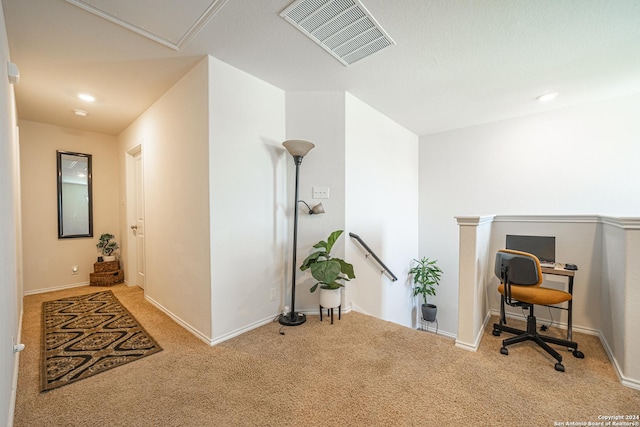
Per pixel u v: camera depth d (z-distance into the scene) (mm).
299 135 2844
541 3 1649
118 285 4082
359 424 1378
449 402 1539
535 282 2078
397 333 2400
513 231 2955
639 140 2855
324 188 2846
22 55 2139
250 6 1669
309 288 2859
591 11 1707
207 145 2205
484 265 2607
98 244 4152
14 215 2229
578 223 2643
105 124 3826
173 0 1610
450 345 2193
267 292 2662
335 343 2219
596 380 1751
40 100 2982
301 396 1585
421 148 4398
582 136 3145
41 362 1947
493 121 3734
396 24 1853
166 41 2006
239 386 1677
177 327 2545
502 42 2041
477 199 3879
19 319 2523
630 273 1686
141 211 3797
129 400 1557
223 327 2291
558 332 2613
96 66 2320
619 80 2600
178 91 2570
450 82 2668
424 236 4375
